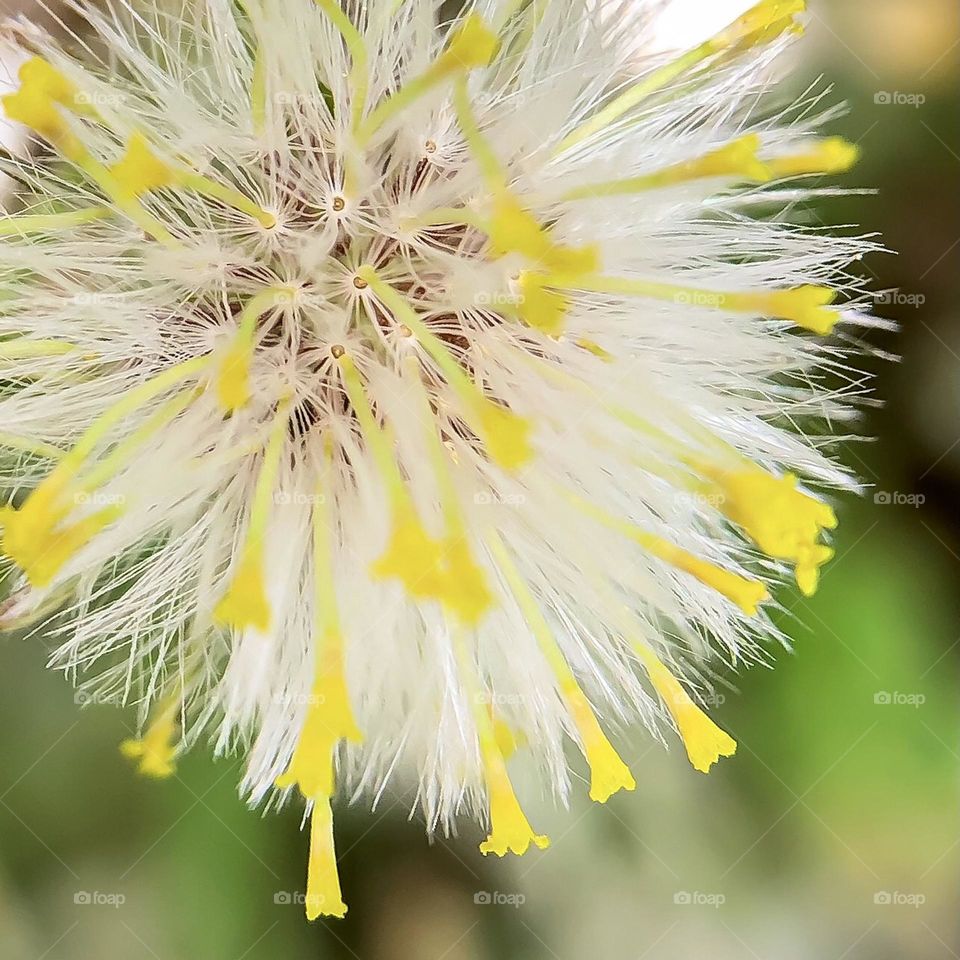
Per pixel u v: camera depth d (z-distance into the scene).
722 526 0.05
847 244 0.05
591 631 0.05
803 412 0.05
